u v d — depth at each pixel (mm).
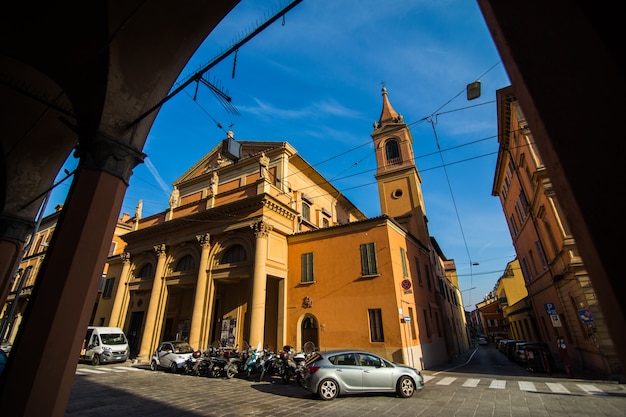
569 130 1399
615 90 1357
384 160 27500
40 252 34750
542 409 7328
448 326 22453
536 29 1672
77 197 4652
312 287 17344
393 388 9000
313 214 24078
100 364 18125
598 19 1520
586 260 1298
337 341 15477
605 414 6781
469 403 8070
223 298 19594
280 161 21578
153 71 5457
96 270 4430
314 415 7055
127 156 5270
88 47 5168
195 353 14609
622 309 1083
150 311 19891
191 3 5230
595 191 1277
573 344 15016
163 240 22141
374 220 16609
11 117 6832
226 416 6973
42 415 3570
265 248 17094
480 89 7945
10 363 3676
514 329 35906
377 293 15305
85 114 5219
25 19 5043
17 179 7410
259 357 13469
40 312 3918
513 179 21062
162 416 6906
